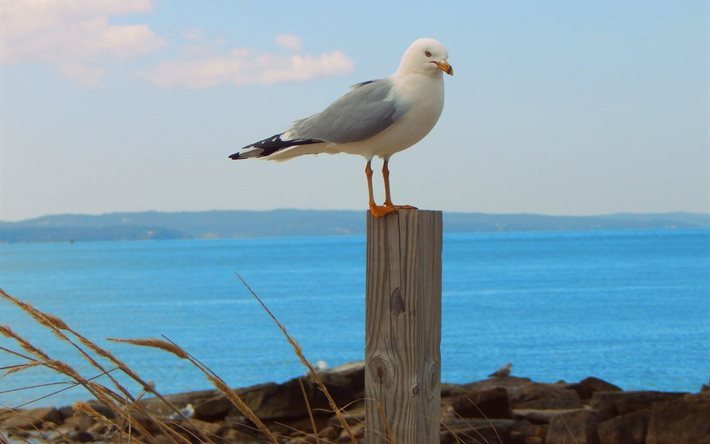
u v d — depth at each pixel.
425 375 4.03
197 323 44.69
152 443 3.18
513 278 87.38
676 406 10.16
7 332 2.90
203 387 22.89
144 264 160.25
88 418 11.15
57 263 177.88
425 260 4.02
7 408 3.48
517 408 12.30
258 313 50.19
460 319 45.03
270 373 26.78
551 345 33.47
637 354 30.38
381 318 4.05
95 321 46.06
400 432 3.99
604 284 74.69
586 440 10.32
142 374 25.14
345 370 14.05
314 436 3.46
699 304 52.34
